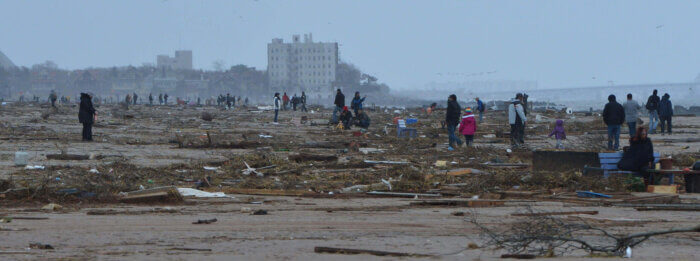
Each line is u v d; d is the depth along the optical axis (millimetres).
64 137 51781
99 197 21953
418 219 17859
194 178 28031
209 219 17656
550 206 21062
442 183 26891
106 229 15594
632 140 27156
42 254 11984
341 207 20734
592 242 13742
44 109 114375
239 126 74125
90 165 31750
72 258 11516
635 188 25969
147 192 21656
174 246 13070
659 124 71312
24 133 55656
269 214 18906
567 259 11422
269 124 79062
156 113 107938
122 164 31141
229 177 28812
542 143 50031
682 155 37531
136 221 17156
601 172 27516
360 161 34594
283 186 26125
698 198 23750
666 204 21297
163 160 35875
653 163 27312
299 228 16047
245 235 14766
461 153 40406
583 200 22219
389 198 23484
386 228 16062
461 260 11391
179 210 19750
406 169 30234
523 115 43969
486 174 28125
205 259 11445
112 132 60844
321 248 12367
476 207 20984
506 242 12648
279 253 12164
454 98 45062
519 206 21203
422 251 12469
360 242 13719
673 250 12695
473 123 44594
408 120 69875
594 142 39125
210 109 133750
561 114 102812
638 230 15680
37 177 26016
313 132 63938
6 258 11492
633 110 48750
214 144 45281
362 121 68000
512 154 38875
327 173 30344
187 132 62375
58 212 19203
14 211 19281
